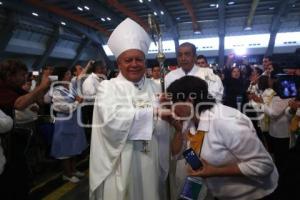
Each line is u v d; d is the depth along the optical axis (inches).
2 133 72.7
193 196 53.1
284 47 623.2
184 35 655.8
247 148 47.3
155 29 57.1
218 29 624.4
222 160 50.0
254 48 637.3
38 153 140.1
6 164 75.8
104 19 502.9
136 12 467.5
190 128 53.8
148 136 50.0
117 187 51.9
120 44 53.2
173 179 61.0
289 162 60.7
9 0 385.4
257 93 141.9
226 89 163.5
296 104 100.1
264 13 558.3
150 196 54.4
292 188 57.7
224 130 47.9
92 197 55.9
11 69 79.0
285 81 115.0
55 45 579.5
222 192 53.1
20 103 76.9
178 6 486.9
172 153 58.7
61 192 121.2
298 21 585.3
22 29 484.1
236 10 527.8
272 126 118.6
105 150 52.8
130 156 51.6
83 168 149.9
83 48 669.3
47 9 437.7
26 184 82.5
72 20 536.1
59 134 129.0
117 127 49.3
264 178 50.6
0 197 75.5
